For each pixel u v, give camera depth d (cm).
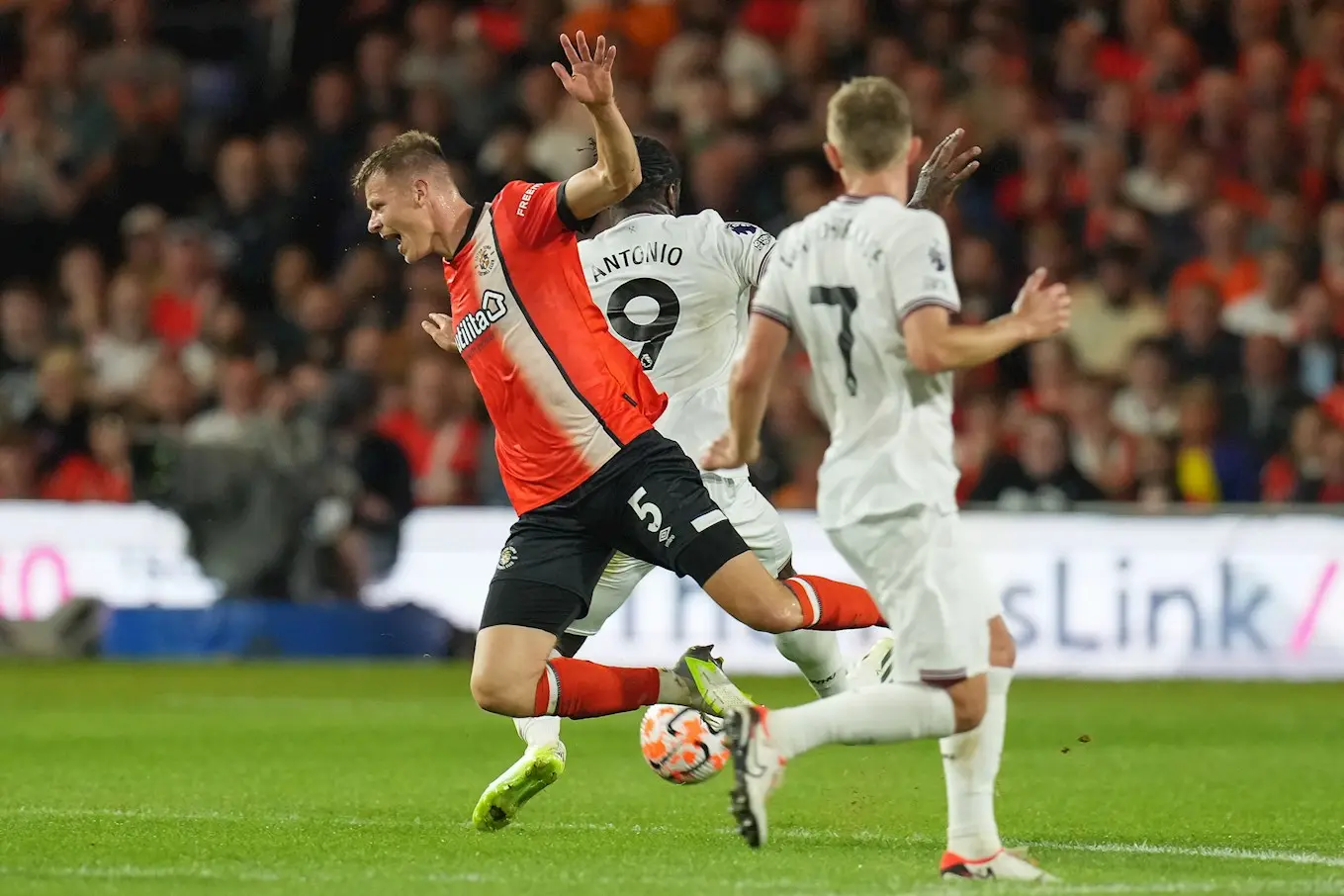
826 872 1933
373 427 5831
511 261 2258
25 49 7250
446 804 2627
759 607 2228
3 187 6819
